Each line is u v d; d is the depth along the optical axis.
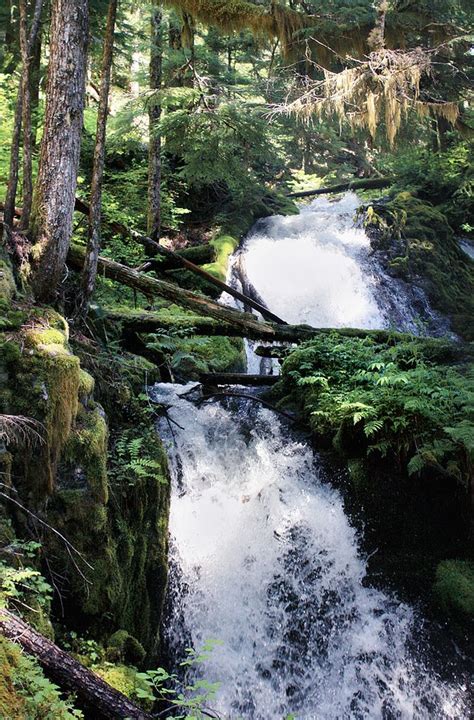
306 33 11.68
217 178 13.05
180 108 12.02
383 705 5.27
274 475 6.55
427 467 6.04
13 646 2.91
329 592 5.88
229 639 5.66
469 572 5.63
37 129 10.29
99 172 5.95
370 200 18.27
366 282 13.90
